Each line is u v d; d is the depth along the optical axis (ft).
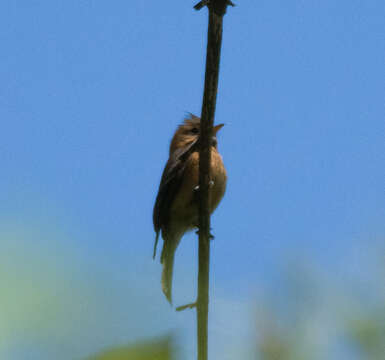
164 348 10.63
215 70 22.34
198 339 14.35
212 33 21.61
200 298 15.93
